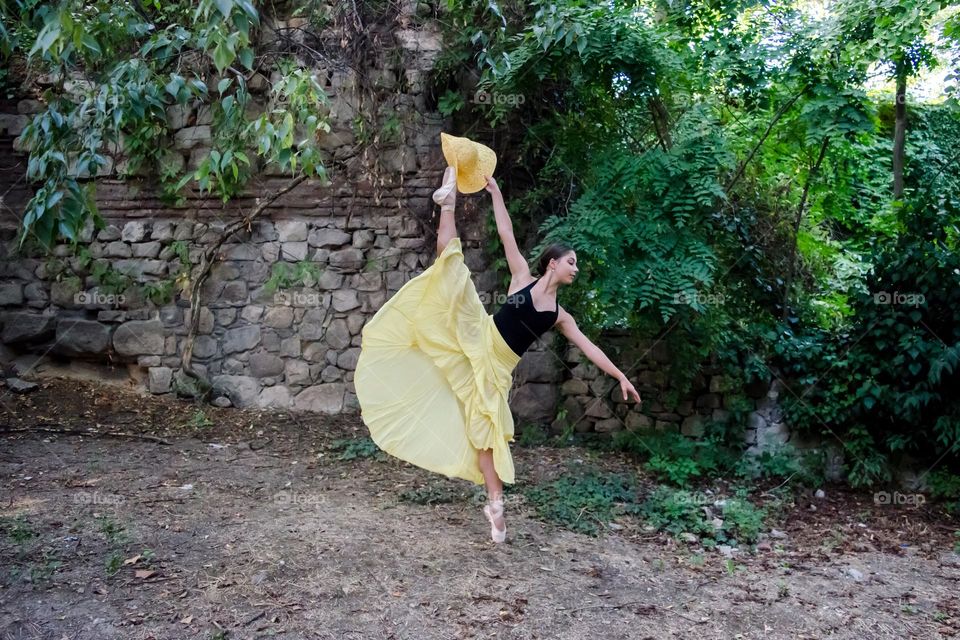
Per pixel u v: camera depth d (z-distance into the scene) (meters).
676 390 6.28
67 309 7.14
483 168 4.15
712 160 5.57
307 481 5.23
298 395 6.95
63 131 3.58
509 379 4.02
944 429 5.51
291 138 4.09
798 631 3.56
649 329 6.20
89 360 7.20
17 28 5.61
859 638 3.53
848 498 5.72
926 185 6.01
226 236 6.90
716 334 6.06
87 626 3.17
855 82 5.97
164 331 7.05
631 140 6.20
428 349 3.96
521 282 4.09
